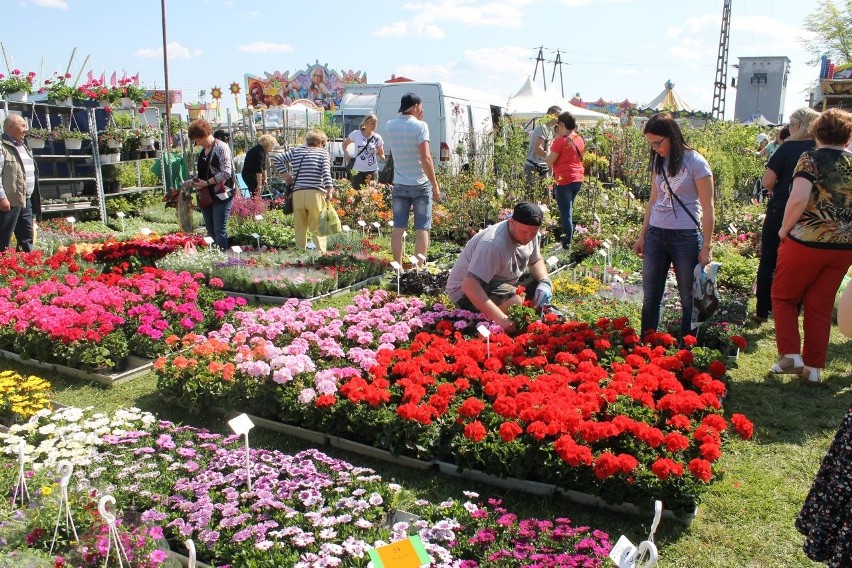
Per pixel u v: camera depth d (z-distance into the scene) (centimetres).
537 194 1158
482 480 400
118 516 321
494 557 310
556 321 556
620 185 1425
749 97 4356
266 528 330
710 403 417
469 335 598
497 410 405
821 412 497
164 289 676
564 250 994
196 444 435
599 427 374
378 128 1794
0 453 409
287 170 964
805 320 541
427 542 319
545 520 339
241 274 831
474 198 1185
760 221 1126
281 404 460
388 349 516
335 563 303
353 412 432
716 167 1136
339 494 367
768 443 453
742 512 373
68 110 1421
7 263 781
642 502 356
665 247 546
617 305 686
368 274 901
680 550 343
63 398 526
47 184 1412
